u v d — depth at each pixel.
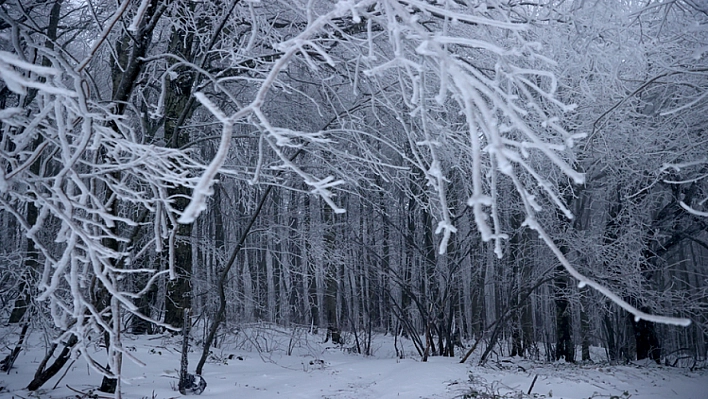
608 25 5.72
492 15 4.67
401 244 16.14
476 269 14.65
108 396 6.68
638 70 7.48
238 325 12.41
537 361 13.68
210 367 9.98
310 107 11.30
